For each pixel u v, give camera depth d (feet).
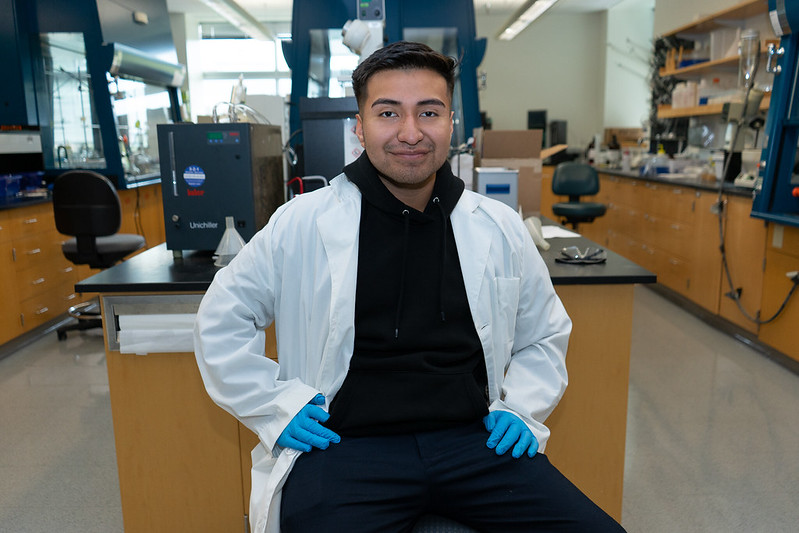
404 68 3.46
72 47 14.74
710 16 14.53
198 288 5.13
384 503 3.33
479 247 3.83
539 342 4.09
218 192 5.97
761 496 6.75
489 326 3.83
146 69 16.67
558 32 29.25
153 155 18.34
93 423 8.68
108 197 11.14
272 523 3.45
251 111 7.77
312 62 12.17
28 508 6.66
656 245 15.99
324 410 3.66
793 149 10.21
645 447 7.86
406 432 3.71
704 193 13.17
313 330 3.76
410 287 3.70
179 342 5.19
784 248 10.43
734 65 15.30
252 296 3.82
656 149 20.39
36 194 12.84
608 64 28.04
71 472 7.39
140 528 5.59
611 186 19.79
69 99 15.10
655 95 21.29
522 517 3.42
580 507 3.36
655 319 13.56
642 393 9.53
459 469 3.47
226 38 31.45
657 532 6.15
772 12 9.62
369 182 3.69
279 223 3.85
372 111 3.52
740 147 13.12
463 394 3.74
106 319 5.24
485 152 8.79
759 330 11.30
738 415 8.74
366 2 8.03
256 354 3.76
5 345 11.55
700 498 6.72
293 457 3.52
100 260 11.61
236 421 5.34
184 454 5.43
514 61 29.55
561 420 5.66
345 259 3.68
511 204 7.52
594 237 21.68
